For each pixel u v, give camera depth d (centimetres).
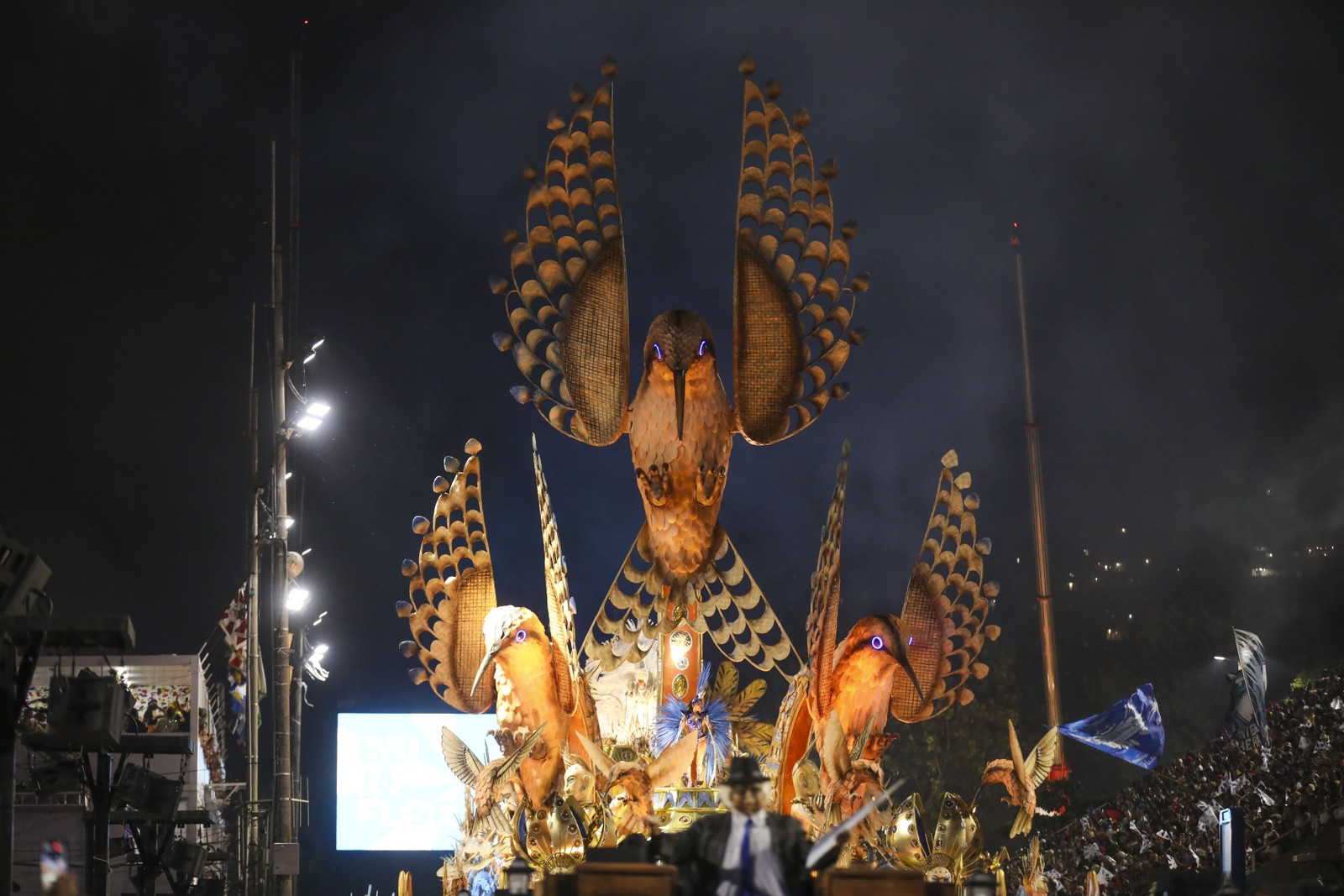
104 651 1556
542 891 1148
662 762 1978
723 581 2120
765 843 1018
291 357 3031
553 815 1928
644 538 2145
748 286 2212
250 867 2773
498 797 1980
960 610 2252
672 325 2114
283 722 2728
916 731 4922
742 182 2256
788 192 2258
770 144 2264
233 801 3553
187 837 3412
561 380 2188
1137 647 5491
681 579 2119
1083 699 5541
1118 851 3572
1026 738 5069
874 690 2083
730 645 2114
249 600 2947
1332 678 3403
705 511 2109
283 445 2836
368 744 4384
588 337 2184
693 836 1041
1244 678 3544
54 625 1430
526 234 2211
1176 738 5191
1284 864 2705
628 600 2114
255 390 3150
